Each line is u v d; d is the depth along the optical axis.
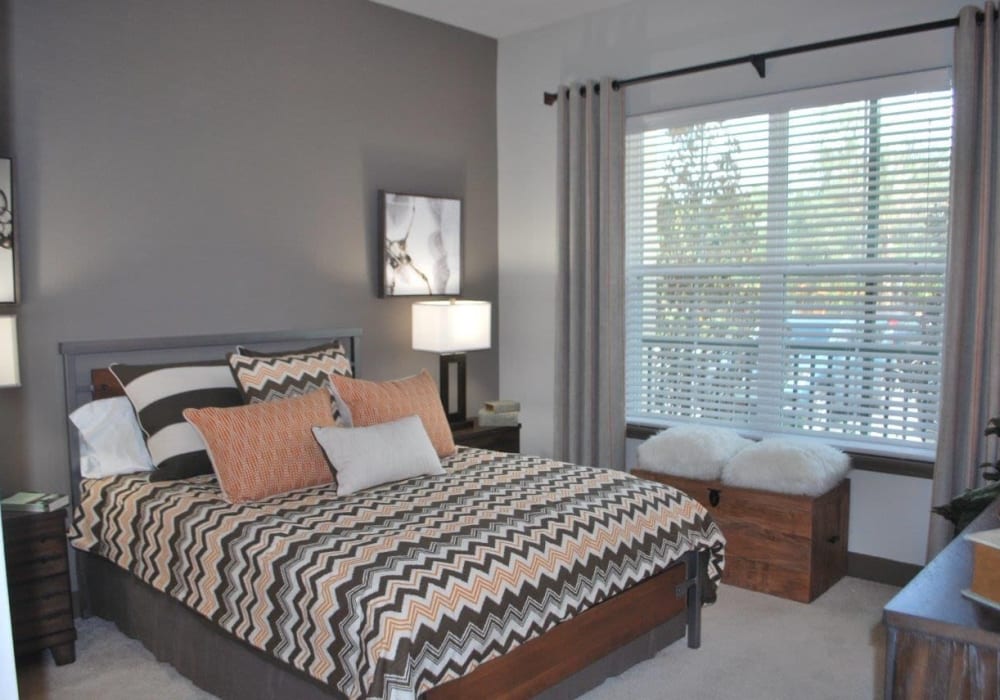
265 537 2.32
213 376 3.26
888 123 3.48
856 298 3.64
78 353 3.20
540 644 2.29
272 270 3.85
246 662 2.35
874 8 3.47
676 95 4.10
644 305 4.34
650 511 2.72
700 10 3.98
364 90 4.18
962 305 3.16
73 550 3.28
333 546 2.21
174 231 3.50
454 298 4.68
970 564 1.51
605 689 2.63
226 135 3.65
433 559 2.12
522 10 4.34
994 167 3.10
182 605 2.63
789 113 3.77
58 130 3.15
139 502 2.79
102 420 3.12
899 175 3.49
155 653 2.82
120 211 3.33
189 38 3.50
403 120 4.37
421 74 4.45
